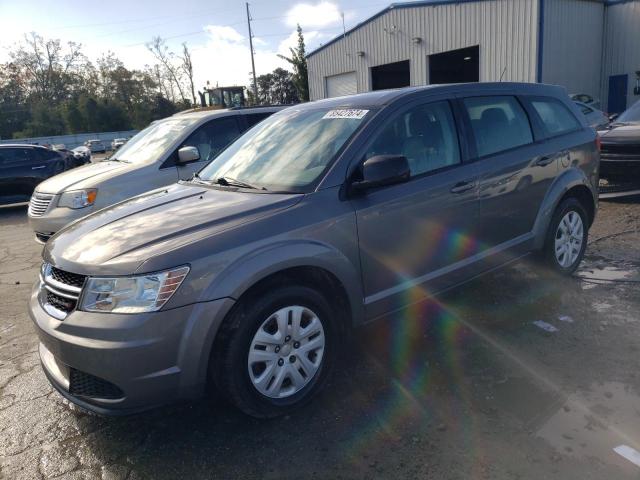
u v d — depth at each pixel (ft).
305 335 9.86
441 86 12.90
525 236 14.19
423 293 11.85
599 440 8.50
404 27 71.31
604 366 10.77
